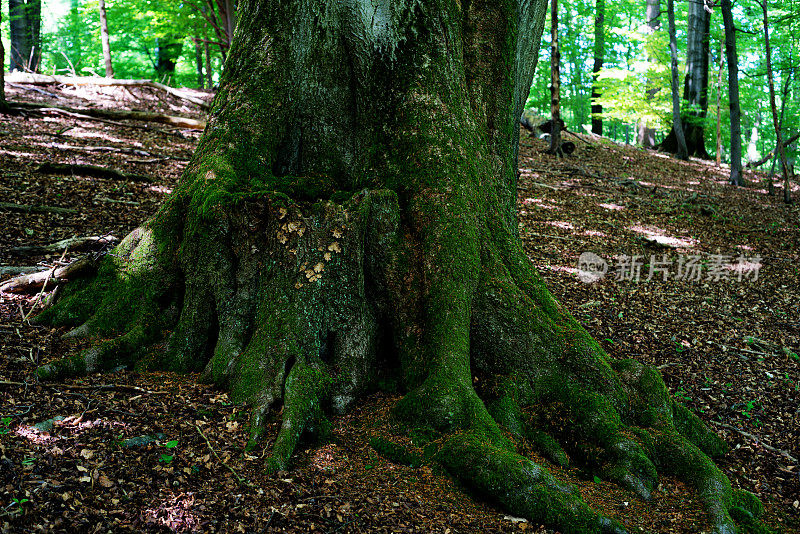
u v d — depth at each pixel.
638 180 16.56
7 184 7.61
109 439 3.12
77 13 23.77
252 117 4.40
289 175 4.47
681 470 3.83
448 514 3.10
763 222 13.51
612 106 22.12
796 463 4.54
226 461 3.14
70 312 4.37
